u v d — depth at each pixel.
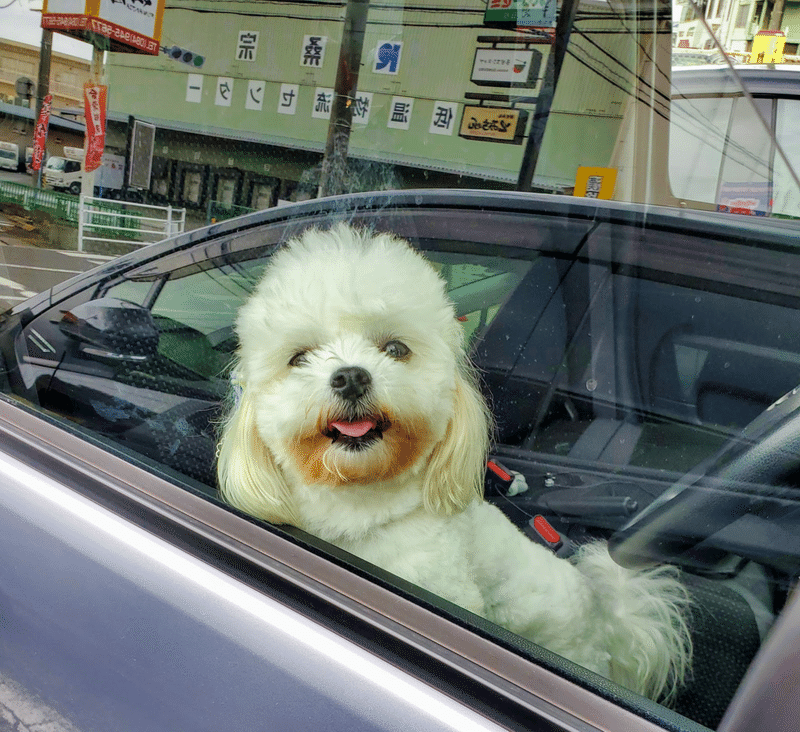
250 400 1.28
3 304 1.24
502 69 1.25
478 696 0.78
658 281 1.41
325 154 1.25
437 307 1.33
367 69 1.22
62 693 1.00
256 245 1.30
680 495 1.08
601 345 1.43
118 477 1.06
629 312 1.42
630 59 1.28
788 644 0.69
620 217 1.40
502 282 1.46
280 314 1.25
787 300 1.31
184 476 1.19
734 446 1.07
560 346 1.45
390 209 1.37
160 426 1.28
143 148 1.22
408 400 1.21
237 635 0.89
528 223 1.41
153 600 0.95
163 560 0.96
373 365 1.19
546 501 1.37
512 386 1.47
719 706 0.91
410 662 0.82
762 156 1.30
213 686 0.89
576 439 1.41
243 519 0.98
